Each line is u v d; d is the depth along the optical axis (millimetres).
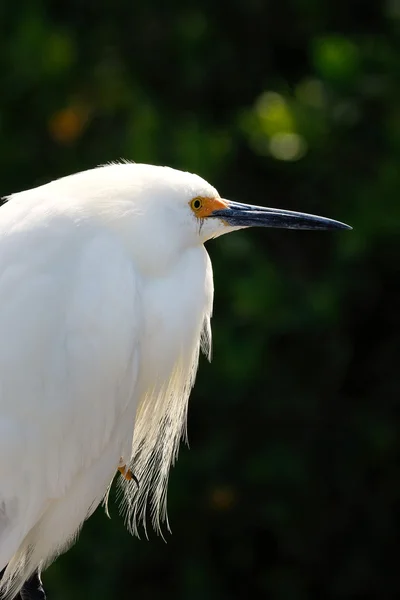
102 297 6184
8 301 6090
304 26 11055
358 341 10805
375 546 10602
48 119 10695
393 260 10055
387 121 10055
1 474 6180
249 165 10859
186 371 6832
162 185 6430
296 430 10258
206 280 6758
